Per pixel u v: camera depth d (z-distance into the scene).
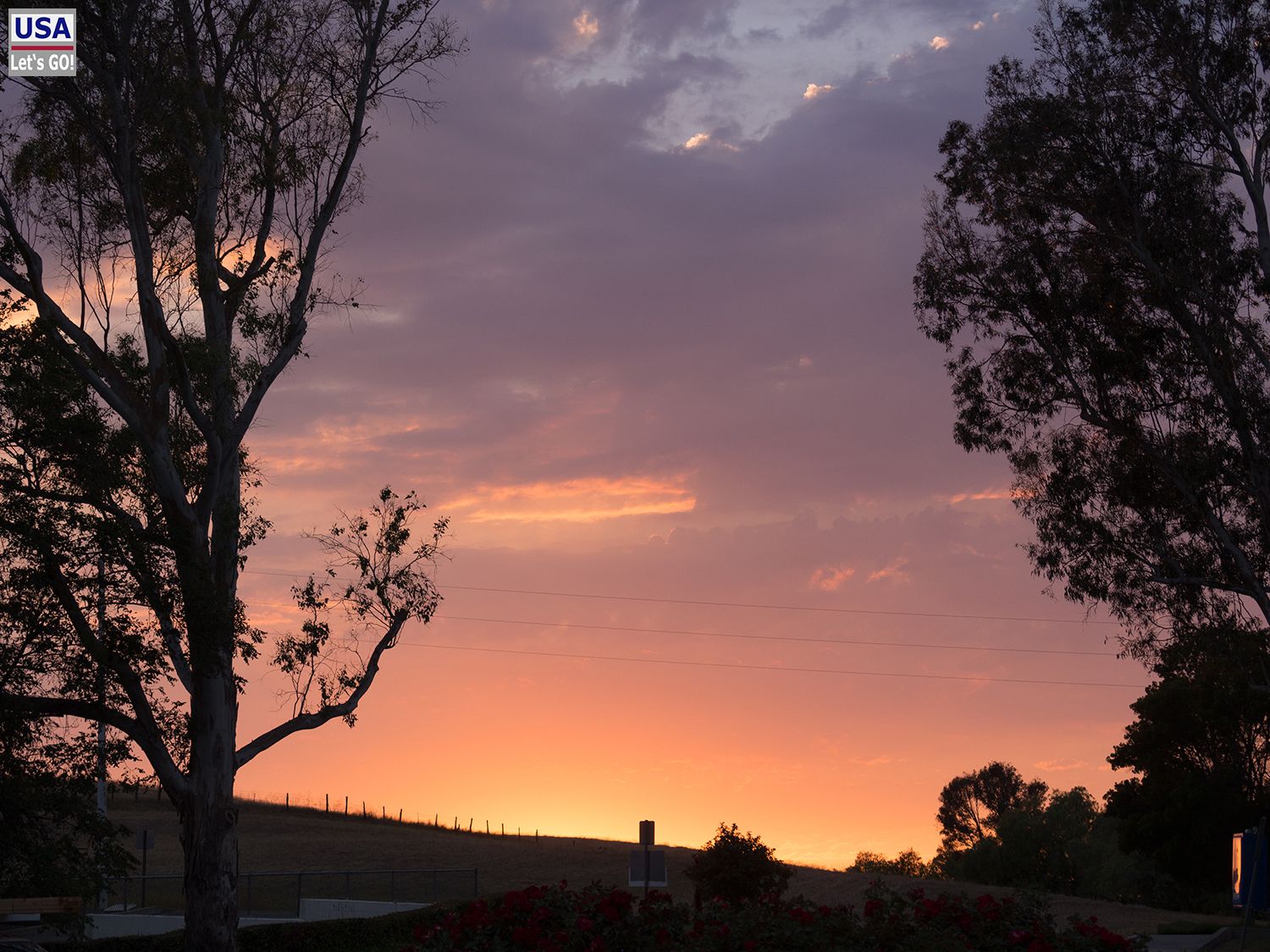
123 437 22.89
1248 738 57.78
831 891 55.91
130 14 23.80
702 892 35.97
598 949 12.43
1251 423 30.44
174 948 28.33
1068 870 81.88
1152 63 32.75
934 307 34.69
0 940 15.22
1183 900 67.06
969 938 12.86
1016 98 33.81
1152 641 33.31
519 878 62.62
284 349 25.61
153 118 24.42
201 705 23.80
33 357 22.20
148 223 25.41
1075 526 33.03
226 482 25.22
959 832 116.50
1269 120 31.86
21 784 23.81
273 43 26.55
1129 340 32.03
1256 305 31.11
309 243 26.45
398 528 25.59
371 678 25.50
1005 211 33.94
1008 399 33.81
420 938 13.70
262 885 55.50
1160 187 31.94
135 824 74.88
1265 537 30.91
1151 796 59.28
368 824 92.75
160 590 22.77
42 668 22.66
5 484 21.94
